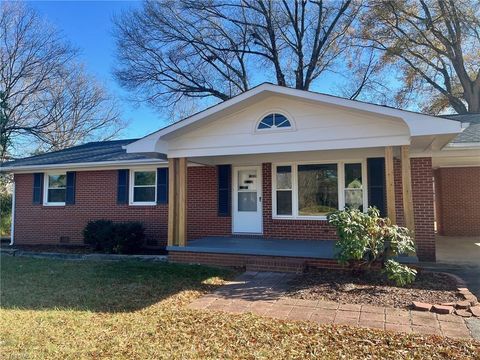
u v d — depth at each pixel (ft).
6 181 78.02
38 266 29.71
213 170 38.52
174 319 16.42
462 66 72.74
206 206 38.58
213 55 80.79
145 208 40.50
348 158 33.53
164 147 30.32
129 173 41.55
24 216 45.88
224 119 29.12
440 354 12.54
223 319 16.35
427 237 29.17
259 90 26.35
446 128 22.35
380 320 15.97
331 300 19.12
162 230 39.65
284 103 27.48
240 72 83.30
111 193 42.16
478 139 29.22
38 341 13.93
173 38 78.13
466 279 23.18
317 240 33.71
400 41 72.84
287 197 35.50
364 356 12.45
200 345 13.52
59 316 16.89
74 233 43.32
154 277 24.81
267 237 35.76
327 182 34.19
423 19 72.13
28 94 87.66
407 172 24.56
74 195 43.75
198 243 31.96
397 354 12.55
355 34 75.82
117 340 13.99
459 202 44.57
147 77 80.23
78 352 12.89
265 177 36.32
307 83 79.30
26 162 47.47
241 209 37.63
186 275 25.40
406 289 20.56
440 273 24.49
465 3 66.44
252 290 21.61
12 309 18.11
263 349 13.11
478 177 44.14
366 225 22.52
